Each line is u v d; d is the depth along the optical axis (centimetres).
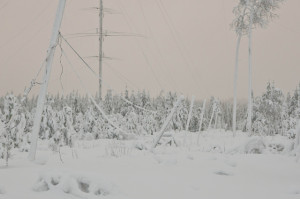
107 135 2275
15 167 618
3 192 389
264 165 746
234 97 2795
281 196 412
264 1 2748
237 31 2950
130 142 1562
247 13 2909
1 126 1023
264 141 1131
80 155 911
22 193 388
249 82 2798
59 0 768
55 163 698
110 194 385
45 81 746
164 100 4850
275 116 4178
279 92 4250
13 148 1287
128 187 420
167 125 1009
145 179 479
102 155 897
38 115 742
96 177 402
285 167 718
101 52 2498
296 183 524
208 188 452
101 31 2464
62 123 1455
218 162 731
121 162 702
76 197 374
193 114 4400
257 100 4306
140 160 727
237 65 2922
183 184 464
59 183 397
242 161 788
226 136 2597
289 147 1041
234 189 453
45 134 1956
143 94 4797
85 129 2344
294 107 4484
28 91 758
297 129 1020
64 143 1403
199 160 764
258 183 513
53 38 759
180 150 1174
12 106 1462
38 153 1020
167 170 601
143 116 3344
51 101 2020
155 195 394
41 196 374
